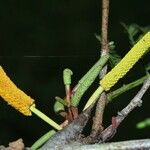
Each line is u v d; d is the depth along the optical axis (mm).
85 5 801
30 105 222
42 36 768
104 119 615
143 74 402
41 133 640
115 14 777
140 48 220
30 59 699
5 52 743
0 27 768
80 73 659
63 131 217
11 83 218
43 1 799
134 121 632
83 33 770
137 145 205
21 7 790
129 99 620
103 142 221
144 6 787
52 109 666
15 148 218
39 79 689
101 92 225
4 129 636
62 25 776
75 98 226
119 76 223
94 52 716
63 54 741
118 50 701
